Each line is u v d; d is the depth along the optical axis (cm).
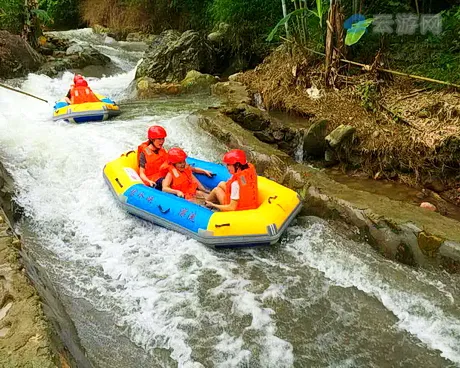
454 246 404
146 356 347
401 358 344
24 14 1293
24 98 942
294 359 343
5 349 275
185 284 419
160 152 555
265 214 457
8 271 346
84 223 525
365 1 839
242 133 663
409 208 469
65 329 333
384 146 600
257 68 955
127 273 438
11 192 556
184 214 473
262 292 408
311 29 878
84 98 809
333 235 479
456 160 558
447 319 373
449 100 627
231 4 1072
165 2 1596
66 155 644
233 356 345
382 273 424
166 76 1048
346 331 368
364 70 746
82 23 2067
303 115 738
